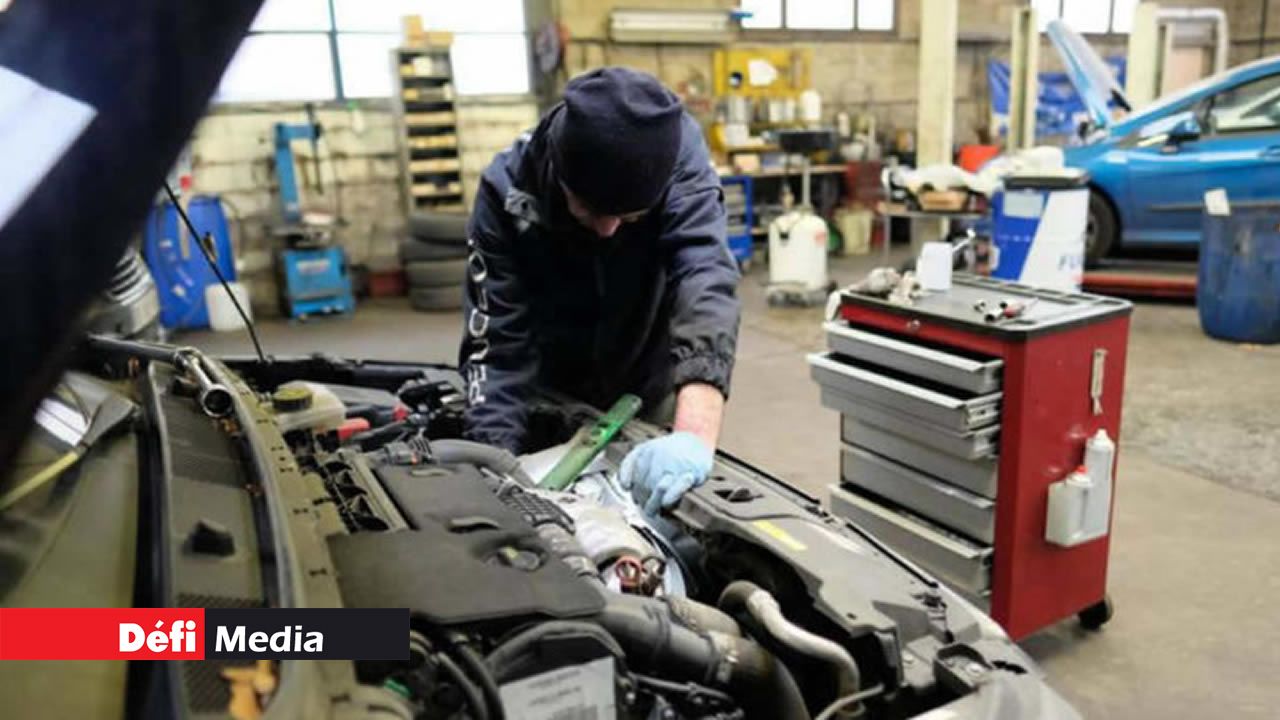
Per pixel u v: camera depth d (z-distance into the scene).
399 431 1.55
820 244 5.59
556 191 1.42
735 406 3.73
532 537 0.89
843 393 2.02
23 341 0.40
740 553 1.05
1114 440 1.87
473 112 6.64
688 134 1.54
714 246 1.43
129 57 0.41
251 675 0.56
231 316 5.53
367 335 5.33
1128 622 2.09
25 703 0.56
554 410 1.50
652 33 6.89
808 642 0.86
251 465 0.89
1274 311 4.19
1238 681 1.86
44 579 0.67
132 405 1.03
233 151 5.95
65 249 0.40
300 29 6.04
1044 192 3.77
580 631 0.74
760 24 7.71
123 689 0.58
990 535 1.82
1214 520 2.56
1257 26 9.82
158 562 0.69
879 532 2.02
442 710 0.68
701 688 0.83
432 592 0.75
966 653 0.92
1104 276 5.23
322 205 6.30
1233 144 4.85
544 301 1.63
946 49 5.11
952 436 1.79
